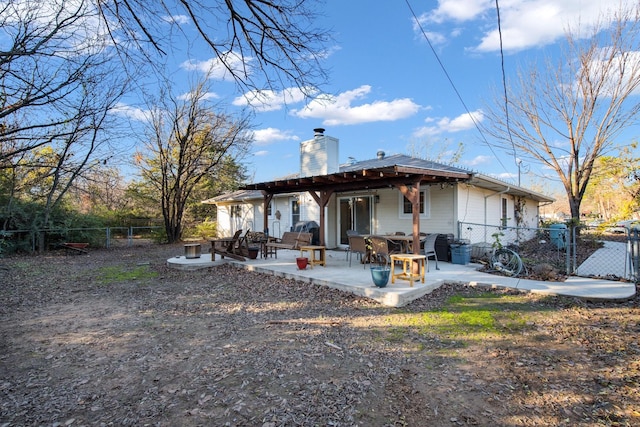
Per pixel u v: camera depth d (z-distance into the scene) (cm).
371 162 1302
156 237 1714
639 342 366
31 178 1273
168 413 253
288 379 302
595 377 295
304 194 1359
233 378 305
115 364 339
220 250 963
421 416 245
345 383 293
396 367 323
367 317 479
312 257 788
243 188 995
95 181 1288
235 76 429
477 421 238
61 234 1362
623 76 1185
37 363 343
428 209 995
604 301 517
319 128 1202
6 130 655
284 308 531
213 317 491
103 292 658
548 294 557
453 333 410
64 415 253
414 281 634
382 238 728
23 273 863
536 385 285
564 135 1344
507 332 408
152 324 463
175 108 1641
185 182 1744
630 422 234
